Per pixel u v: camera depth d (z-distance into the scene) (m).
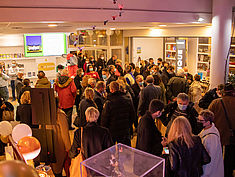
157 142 3.49
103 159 2.52
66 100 6.24
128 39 13.58
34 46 9.77
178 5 7.39
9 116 4.62
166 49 12.96
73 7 6.13
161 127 5.97
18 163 1.34
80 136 3.45
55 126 3.82
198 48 10.91
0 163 1.32
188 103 3.89
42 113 3.54
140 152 2.54
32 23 6.17
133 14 6.82
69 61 9.53
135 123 6.28
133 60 13.66
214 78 7.92
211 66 8.02
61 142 3.91
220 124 4.26
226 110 4.22
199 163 2.96
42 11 5.86
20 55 10.02
